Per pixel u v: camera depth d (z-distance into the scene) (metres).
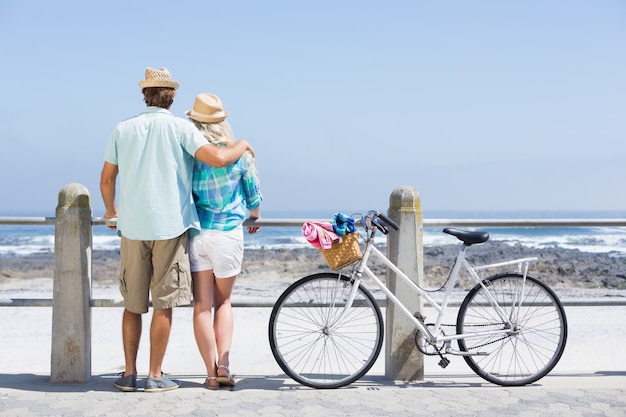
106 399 4.46
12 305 4.92
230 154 4.59
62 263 4.92
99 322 10.79
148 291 4.69
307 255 23.77
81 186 4.97
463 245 4.92
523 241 35.47
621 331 9.78
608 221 5.14
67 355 4.92
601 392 4.66
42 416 4.08
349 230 4.69
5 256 29.03
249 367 6.93
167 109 4.77
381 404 4.36
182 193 4.59
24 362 7.54
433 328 4.86
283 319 9.20
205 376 5.21
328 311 4.86
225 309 4.83
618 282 16.92
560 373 5.33
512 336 4.96
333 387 4.79
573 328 10.03
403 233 5.02
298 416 4.10
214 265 4.71
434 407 4.29
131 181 4.56
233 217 4.75
